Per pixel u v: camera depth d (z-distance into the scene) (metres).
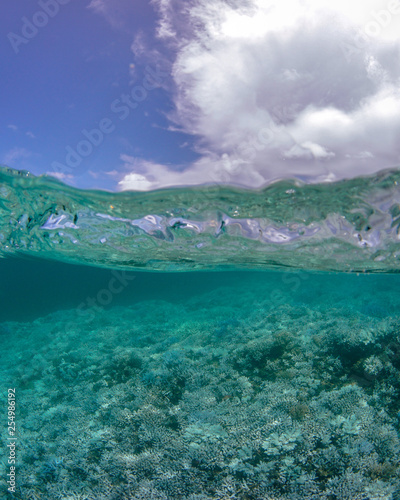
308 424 5.64
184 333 13.78
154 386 7.89
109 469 5.73
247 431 5.77
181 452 5.58
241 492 4.79
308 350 8.52
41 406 9.20
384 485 4.48
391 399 6.35
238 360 8.77
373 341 7.68
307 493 4.55
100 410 7.66
